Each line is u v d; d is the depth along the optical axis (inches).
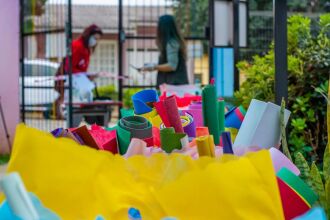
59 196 46.9
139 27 462.9
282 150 82.4
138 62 432.1
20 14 406.9
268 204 46.4
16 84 358.6
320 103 169.0
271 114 71.7
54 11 410.6
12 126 356.2
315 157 157.6
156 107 73.7
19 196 40.4
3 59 356.2
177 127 71.7
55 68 430.6
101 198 47.8
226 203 46.0
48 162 47.1
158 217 47.3
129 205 48.1
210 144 56.7
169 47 314.5
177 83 315.6
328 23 180.2
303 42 181.5
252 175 46.7
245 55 291.9
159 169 48.9
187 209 46.4
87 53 374.0
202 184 46.4
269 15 307.3
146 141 68.2
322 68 173.0
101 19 666.2
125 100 389.7
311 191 56.8
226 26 239.1
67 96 359.6
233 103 190.1
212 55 337.1
